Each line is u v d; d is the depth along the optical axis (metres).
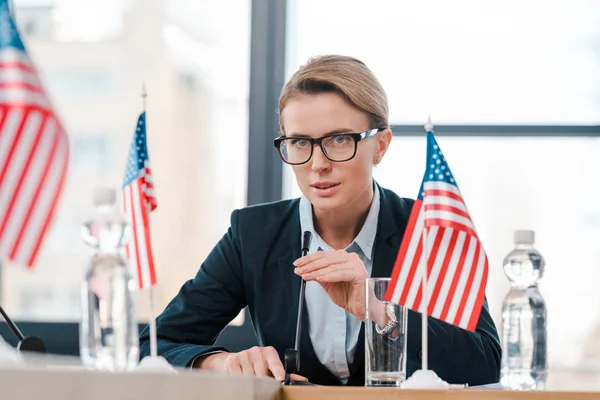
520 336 1.79
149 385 1.08
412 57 4.16
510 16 4.14
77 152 4.46
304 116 2.22
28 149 1.50
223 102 4.32
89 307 1.56
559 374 3.96
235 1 4.34
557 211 4.05
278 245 2.41
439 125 4.11
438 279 1.80
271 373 1.99
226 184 4.30
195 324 2.40
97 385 0.99
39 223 1.51
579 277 4.00
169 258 4.32
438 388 1.61
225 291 2.44
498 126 4.09
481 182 4.09
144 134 1.95
